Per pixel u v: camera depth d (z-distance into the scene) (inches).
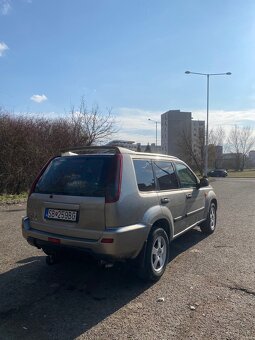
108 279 207.6
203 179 292.4
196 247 280.8
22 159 671.8
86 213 182.5
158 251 208.2
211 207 326.0
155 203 207.6
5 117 665.6
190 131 2320.4
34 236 201.9
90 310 167.9
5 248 270.5
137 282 203.2
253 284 201.2
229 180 1744.6
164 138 3435.0
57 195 195.0
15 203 539.2
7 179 644.7
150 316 162.1
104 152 209.5
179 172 258.7
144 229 190.9
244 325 154.0
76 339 142.6
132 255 188.4
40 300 178.7
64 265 230.8
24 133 674.2
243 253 263.9
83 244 181.0
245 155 3853.3
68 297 182.7
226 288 195.3
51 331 148.7
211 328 151.3
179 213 243.3
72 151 224.1
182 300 179.5
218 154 2918.3
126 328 151.2
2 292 188.1
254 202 617.9
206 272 221.1
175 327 152.1
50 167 211.0
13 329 150.2
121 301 178.1
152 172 217.8
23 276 211.6
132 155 201.3
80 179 192.2
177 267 230.8
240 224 382.6
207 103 1660.9
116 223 178.4
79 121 813.9
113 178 183.3
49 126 752.3
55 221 193.6
